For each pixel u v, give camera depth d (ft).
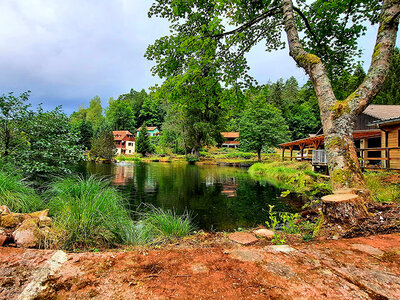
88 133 133.39
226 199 23.66
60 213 8.61
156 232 10.51
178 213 18.07
